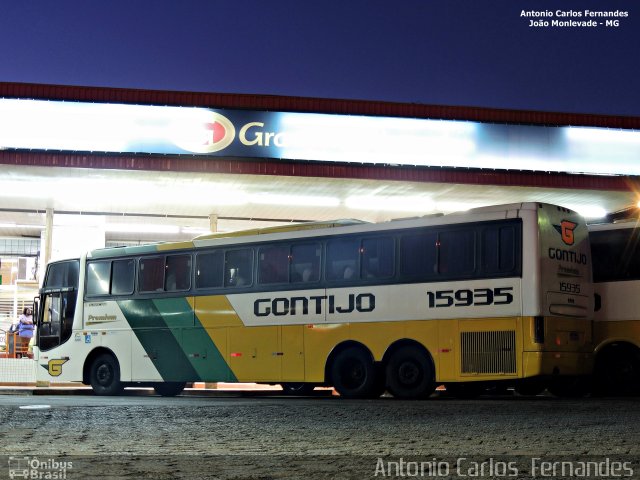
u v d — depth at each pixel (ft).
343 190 86.89
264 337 56.39
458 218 50.06
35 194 86.89
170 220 99.76
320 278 54.65
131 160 78.79
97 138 78.59
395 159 83.97
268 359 56.03
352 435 29.53
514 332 47.11
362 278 52.95
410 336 50.57
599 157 88.89
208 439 28.73
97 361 65.31
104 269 65.98
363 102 84.53
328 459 23.39
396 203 92.99
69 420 36.37
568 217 50.08
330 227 55.06
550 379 47.93
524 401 46.83
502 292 47.70
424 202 92.94
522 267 47.34
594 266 52.70
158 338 61.67
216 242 59.88
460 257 49.57
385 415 37.42
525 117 87.86
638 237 51.75
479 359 48.01
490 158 86.22
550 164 87.66
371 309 52.26
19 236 110.22
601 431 29.60
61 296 68.33
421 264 50.90
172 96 80.84
